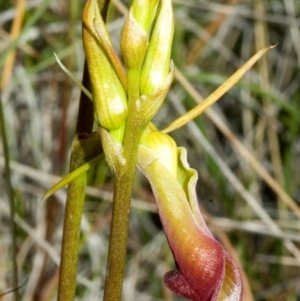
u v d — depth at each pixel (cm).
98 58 12
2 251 30
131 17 11
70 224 15
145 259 32
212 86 36
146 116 12
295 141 35
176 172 13
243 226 28
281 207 32
